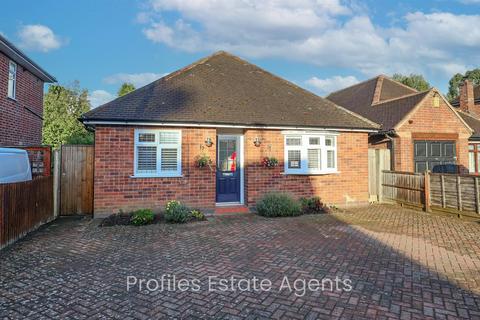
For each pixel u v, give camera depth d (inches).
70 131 916.0
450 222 363.6
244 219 377.7
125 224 342.3
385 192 517.7
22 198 289.9
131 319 142.3
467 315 147.3
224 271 203.8
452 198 402.0
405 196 475.2
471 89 870.4
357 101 829.2
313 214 410.6
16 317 143.7
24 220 294.7
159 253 241.4
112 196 382.6
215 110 434.0
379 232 313.3
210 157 416.5
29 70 525.0
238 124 417.1
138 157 395.9
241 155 454.6
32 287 177.8
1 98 435.5
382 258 231.0
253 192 435.8
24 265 214.4
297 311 150.3
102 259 227.3
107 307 153.9
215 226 337.7
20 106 500.7
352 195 489.7
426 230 322.7
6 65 449.7
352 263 219.8
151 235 297.7
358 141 497.0
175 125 397.1
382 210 446.0
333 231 316.5
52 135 893.2
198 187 411.5
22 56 460.1
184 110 417.4
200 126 406.9
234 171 455.5
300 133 457.1
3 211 253.0
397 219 380.8
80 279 189.8
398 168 575.5
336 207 463.5
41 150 376.8
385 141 608.4
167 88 465.1
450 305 157.4
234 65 570.6
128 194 387.2
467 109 864.3
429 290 175.3
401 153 573.3
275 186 447.2
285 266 213.3
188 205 406.6
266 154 444.1
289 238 287.9
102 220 363.6
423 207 439.8
